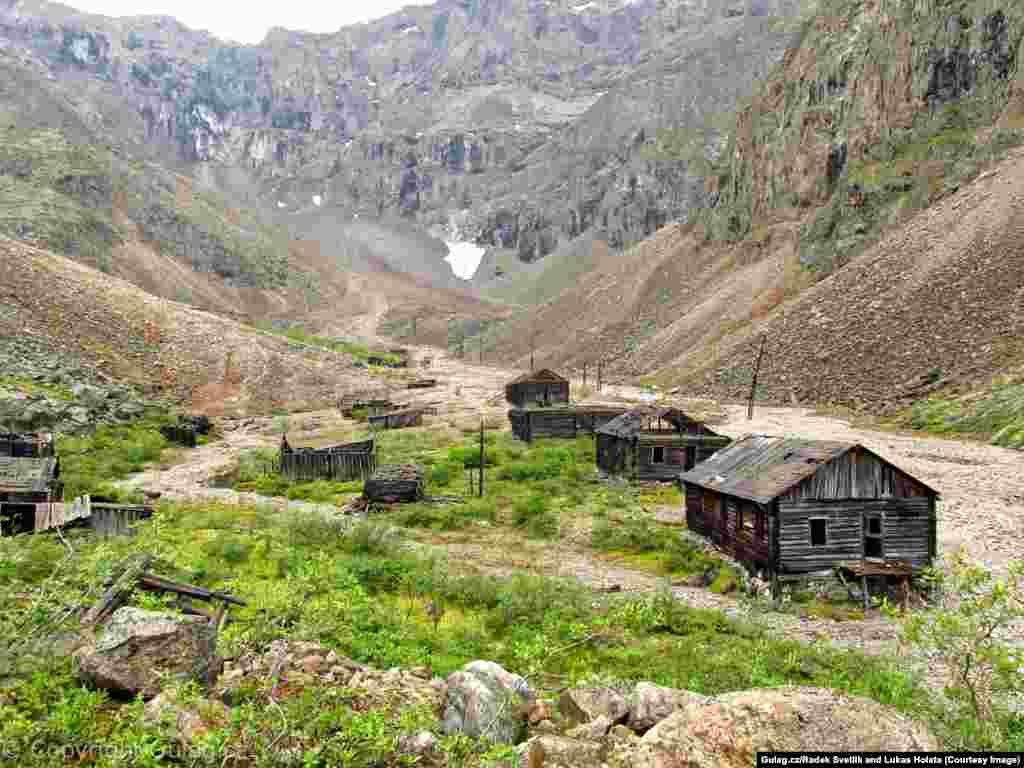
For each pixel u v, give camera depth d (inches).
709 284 6353.3
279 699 393.7
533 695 450.0
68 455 2180.1
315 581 581.0
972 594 460.8
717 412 3270.2
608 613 824.9
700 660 692.1
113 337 3917.3
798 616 962.1
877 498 1052.5
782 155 6505.9
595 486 1867.6
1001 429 2255.2
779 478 1083.9
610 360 6072.8
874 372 3149.6
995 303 2982.3
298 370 4407.0
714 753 309.6
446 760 356.8
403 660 608.4
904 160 4869.6
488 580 954.1
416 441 2699.3
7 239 4660.4
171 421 2933.1
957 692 449.7
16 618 426.9
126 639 403.5
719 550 1226.0
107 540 872.9
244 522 1317.7
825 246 4945.9
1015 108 4426.7
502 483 1937.7
